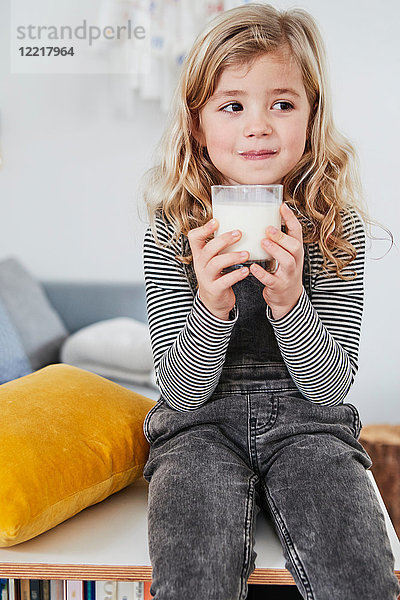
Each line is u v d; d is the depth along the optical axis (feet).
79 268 11.16
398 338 10.39
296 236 3.63
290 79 4.16
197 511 3.52
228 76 4.15
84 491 3.97
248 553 3.43
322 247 4.42
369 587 3.22
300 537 3.46
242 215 3.54
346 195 4.76
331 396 4.13
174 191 4.56
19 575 3.61
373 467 7.80
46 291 10.39
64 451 4.00
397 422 10.50
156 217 4.60
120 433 4.33
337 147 4.69
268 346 4.41
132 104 10.81
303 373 3.97
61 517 3.88
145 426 4.36
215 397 4.30
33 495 3.70
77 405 4.38
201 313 3.76
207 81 4.20
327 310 4.39
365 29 9.96
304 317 3.81
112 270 11.14
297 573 3.38
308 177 4.62
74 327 10.33
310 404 4.18
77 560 3.63
